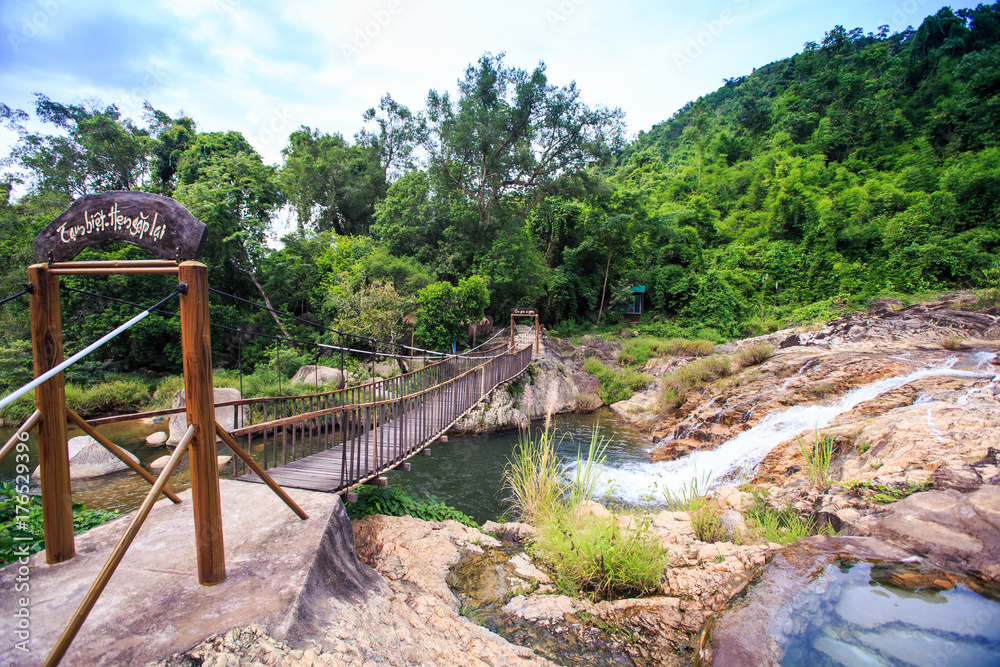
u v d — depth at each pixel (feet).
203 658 6.46
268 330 59.88
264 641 6.84
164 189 68.85
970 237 78.48
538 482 21.26
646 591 13.85
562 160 73.77
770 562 12.36
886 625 9.55
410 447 21.34
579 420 49.14
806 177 111.65
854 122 130.93
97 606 7.60
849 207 91.15
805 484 21.26
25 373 42.14
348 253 68.44
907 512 14.60
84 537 10.09
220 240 55.88
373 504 18.70
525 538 18.22
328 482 16.33
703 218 110.52
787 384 37.50
